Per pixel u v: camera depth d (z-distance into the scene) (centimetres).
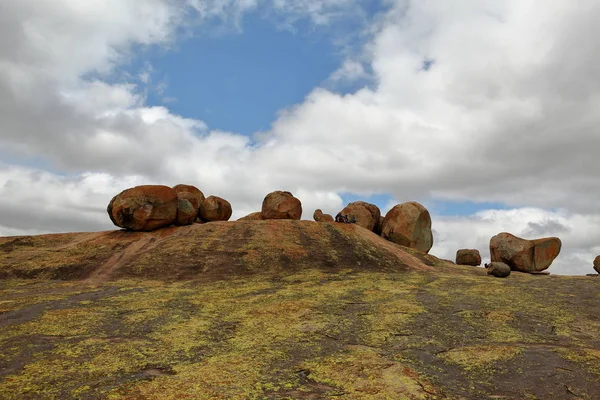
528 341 1223
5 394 828
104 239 3169
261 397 810
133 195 3250
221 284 2323
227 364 1012
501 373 973
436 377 949
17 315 1567
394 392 848
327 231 3434
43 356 1081
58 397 811
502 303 1709
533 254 3234
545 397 849
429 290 2036
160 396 805
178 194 3547
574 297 1816
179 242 3022
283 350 1142
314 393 838
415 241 3947
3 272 2617
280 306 1692
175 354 1102
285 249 2989
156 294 2016
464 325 1396
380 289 2077
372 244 3419
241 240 3088
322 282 2333
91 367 995
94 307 1703
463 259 4284
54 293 2064
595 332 1316
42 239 3359
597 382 918
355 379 920
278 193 3984
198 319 1503
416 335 1289
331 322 1450
